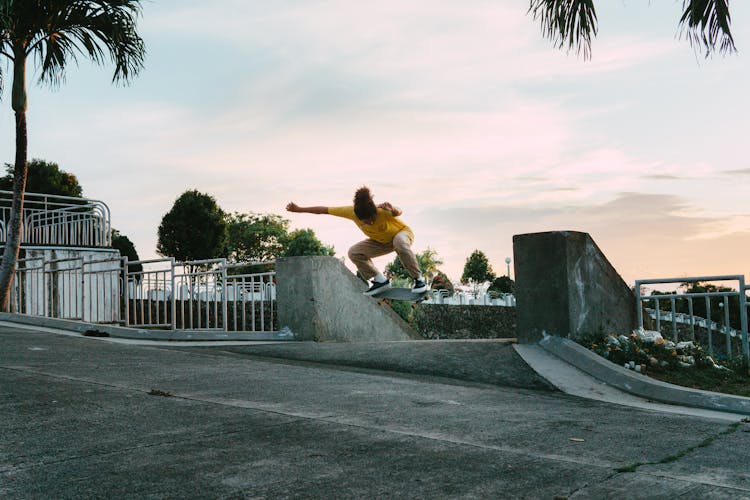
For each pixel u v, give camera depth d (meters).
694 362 7.65
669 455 4.07
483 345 8.52
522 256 8.62
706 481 3.52
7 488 3.12
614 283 8.86
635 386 6.83
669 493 3.29
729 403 6.02
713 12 10.77
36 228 17.77
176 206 40.81
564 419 5.23
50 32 13.68
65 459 3.61
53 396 5.21
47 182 34.84
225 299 10.72
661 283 8.78
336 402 5.55
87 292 15.51
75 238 17.06
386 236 7.77
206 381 6.34
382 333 11.33
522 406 5.84
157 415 4.75
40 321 11.52
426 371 7.85
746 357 7.80
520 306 8.62
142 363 7.34
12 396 5.14
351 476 3.45
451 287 26.70
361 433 4.42
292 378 6.81
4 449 3.75
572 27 11.10
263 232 62.03
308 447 4.02
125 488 3.17
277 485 3.28
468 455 3.93
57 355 7.62
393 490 3.24
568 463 3.81
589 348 7.89
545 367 7.60
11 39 13.52
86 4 13.62
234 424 4.55
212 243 41.19
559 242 8.25
